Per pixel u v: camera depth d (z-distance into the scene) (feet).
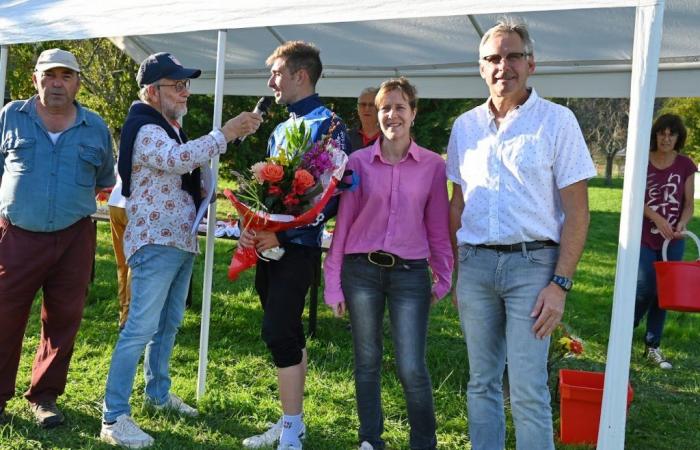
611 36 14.02
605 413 7.79
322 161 9.26
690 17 12.19
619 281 7.69
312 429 11.20
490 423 8.82
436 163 9.60
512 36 8.01
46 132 10.57
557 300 7.89
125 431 10.21
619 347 7.70
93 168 10.97
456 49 16.51
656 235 16.08
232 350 15.20
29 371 12.94
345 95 20.99
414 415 9.76
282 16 9.96
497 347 8.73
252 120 10.48
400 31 15.23
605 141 90.63
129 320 10.40
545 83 17.69
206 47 17.83
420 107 38.86
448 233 9.72
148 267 10.29
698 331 19.53
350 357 15.17
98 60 37.40
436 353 15.72
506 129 8.14
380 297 9.71
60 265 10.93
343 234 9.78
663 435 12.00
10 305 10.60
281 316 9.78
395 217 9.42
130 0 11.36
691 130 61.21
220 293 20.39
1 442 10.02
